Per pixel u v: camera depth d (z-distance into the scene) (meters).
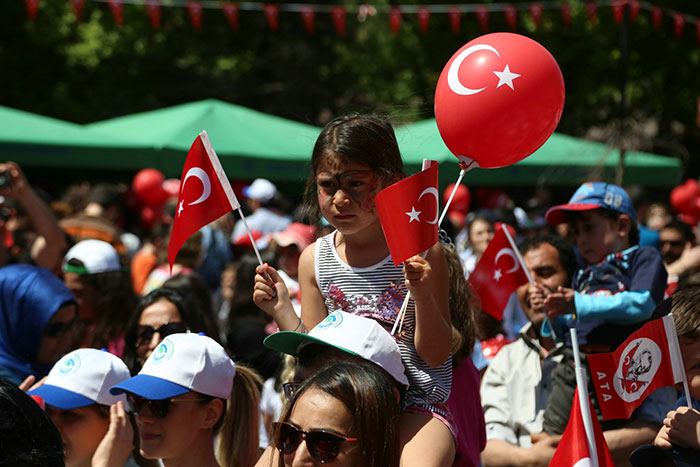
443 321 2.63
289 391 2.64
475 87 2.82
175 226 3.03
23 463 1.96
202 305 4.75
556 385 3.79
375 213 2.74
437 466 2.57
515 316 4.79
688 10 17.34
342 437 2.33
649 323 2.74
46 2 19.22
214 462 3.04
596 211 4.15
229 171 11.26
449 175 10.72
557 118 2.90
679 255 7.34
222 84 24.31
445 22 18.33
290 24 24.12
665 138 19.00
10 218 6.19
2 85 19.30
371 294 2.83
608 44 17.25
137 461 3.49
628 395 2.75
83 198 8.93
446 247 3.21
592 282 4.11
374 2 19.59
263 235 10.70
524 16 17.48
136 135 11.56
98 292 4.59
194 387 2.92
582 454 2.68
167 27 21.62
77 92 20.64
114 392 2.96
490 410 4.04
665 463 2.65
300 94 24.39
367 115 2.86
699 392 2.73
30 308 3.97
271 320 5.16
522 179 11.91
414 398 2.75
